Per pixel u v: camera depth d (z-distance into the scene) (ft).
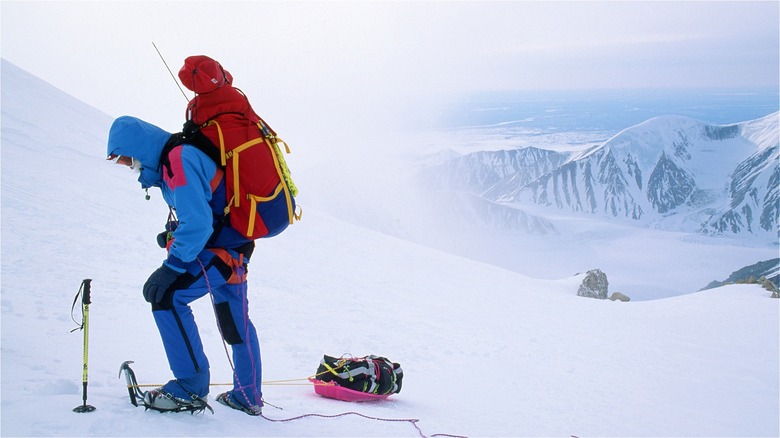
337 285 52.95
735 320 73.97
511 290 84.07
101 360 16.11
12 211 41.24
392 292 57.67
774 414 31.37
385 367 19.97
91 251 35.99
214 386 16.56
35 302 21.84
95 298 24.95
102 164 74.13
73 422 9.89
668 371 41.60
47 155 68.85
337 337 32.27
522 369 34.96
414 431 15.71
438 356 34.09
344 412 16.40
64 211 46.57
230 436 11.24
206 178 11.53
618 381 35.86
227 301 12.94
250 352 13.34
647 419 26.35
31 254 30.91
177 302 11.78
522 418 21.84
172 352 11.81
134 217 53.62
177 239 11.16
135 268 34.35
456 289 71.77
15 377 12.19
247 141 11.91
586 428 22.12
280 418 13.98
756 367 46.37
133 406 11.46
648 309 82.84
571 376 35.04
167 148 11.75
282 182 12.34
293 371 22.63
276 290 42.68
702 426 26.66
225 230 12.11
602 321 66.85
